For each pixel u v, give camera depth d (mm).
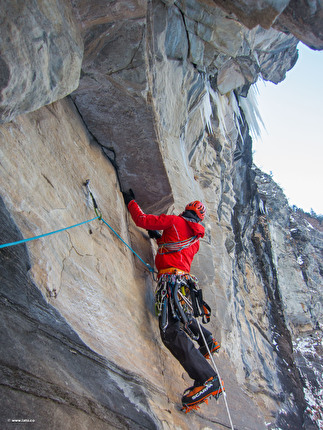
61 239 2486
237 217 10250
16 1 1716
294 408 7684
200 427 3238
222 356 4793
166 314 3086
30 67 1872
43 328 2238
